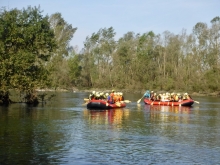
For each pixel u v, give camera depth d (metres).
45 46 38.94
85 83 94.44
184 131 21.94
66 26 89.88
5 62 34.69
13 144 17.36
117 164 14.43
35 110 32.62
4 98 38.59
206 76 74.44
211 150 16.88
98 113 31.45
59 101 46.06
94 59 94.88
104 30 95.31
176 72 83.69
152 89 83.50
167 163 14.66
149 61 86.81
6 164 14.18
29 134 19.91
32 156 15.30
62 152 16.05
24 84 36.47
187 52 84.44
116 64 91.00
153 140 18.95
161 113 32.75
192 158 15.43
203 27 81.62
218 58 77.75
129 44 89.94
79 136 19.66
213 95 72.50
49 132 20.66
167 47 86.69
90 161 14.78
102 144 17.77
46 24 39.03
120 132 21.19
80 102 44.28
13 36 36.41
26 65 35.78
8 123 23.75
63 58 89.12
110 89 89.75
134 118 28.20
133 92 85.12
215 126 24.23
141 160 15.03
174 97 43.66
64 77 87.00
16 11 37.75
